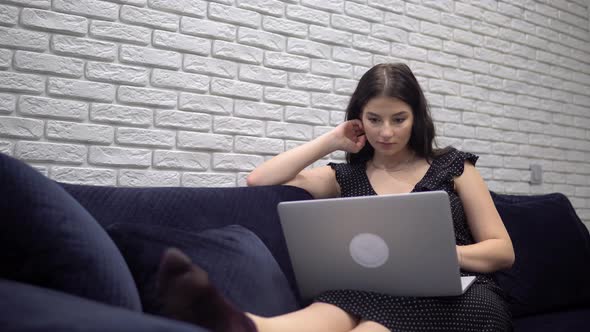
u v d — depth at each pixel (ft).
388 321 4.04
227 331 2.64
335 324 3.91
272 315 3.90
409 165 5.90
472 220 5.40
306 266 4.48
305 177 6.26
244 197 5.26
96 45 5.96
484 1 9.50
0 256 2.69
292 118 7.27
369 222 4.09
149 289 3.37
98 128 5.95
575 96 10.82
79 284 2.67
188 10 6.52
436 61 8.77
